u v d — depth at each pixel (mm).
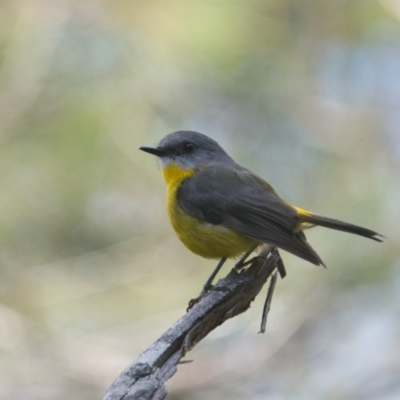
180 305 12773
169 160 9102
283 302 12781
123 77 13594
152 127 13562
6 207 13328
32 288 13008
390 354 12805
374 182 13508
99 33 13688
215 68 13641
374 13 14875
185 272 13375
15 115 13594
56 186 13469
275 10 14305
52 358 12391
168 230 13734
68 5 13797
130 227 13773
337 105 14750
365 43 15109
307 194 13805
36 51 13727
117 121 13516
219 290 6867
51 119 13609
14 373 12242
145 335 12492
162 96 13641
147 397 5465
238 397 12438
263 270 7461
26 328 12609
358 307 12891
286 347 12750
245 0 13992
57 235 13531
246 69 14117
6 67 13727
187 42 13531
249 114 14133
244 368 12609
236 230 8305
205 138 9281
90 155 13484
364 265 12695
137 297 12961
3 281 13062
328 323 12969
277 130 14203
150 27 13586
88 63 13711
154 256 13531
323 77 14992
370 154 14367
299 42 14656
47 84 13656
